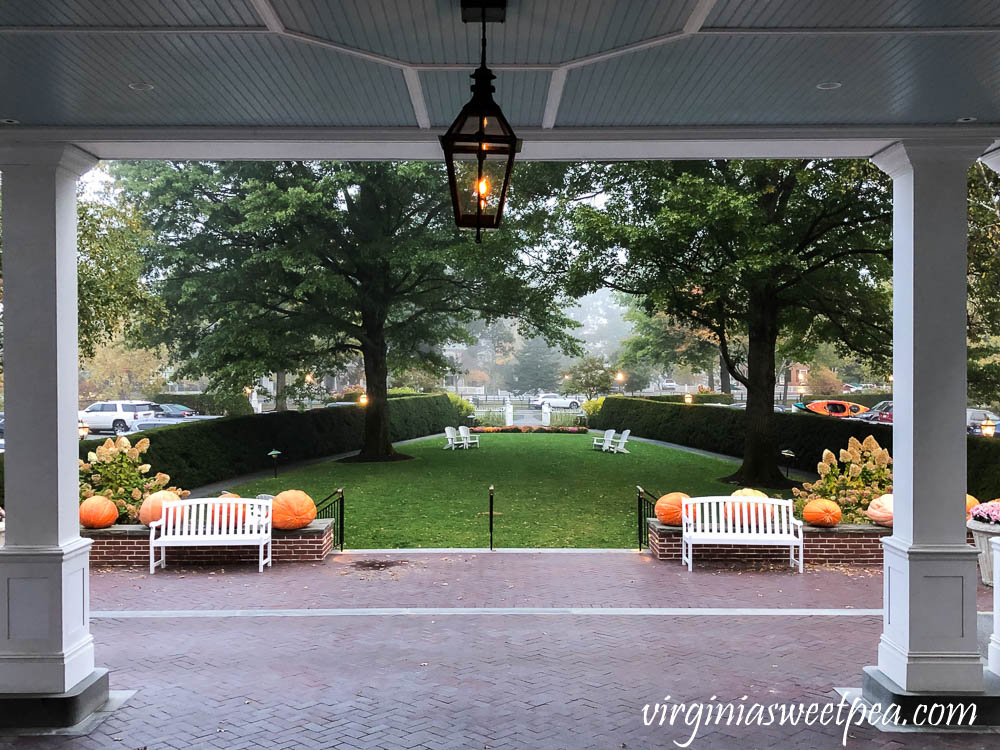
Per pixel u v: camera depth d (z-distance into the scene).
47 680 5.80
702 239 16.64
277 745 5.44
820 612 8.65
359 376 62.09
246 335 21.80
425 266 22.89
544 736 5.60
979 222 15.32
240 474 21.33
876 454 12.00
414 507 16.25
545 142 6.07
